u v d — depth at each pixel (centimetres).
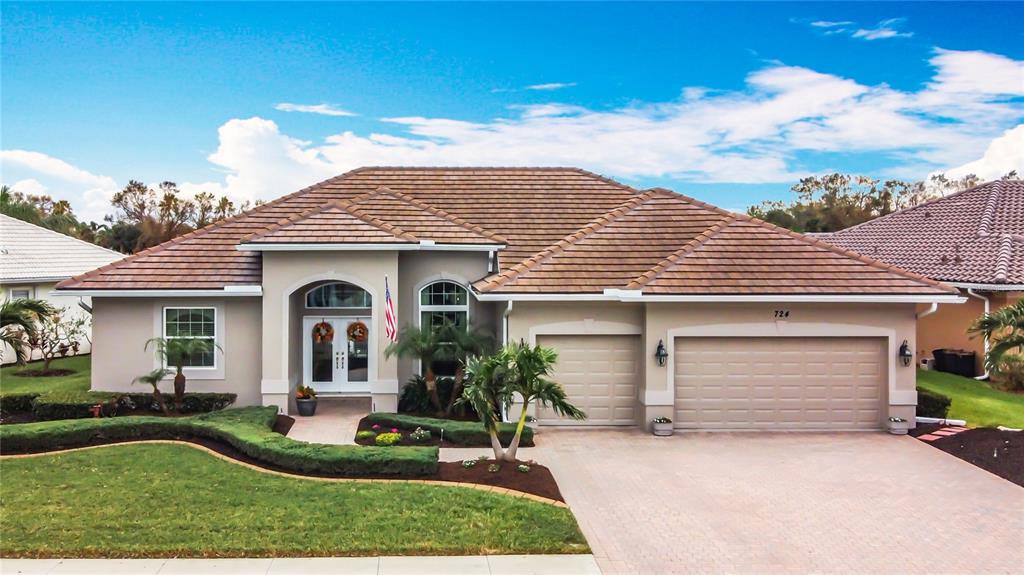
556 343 1838
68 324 2759
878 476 1427
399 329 2027
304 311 2119
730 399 1808
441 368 2067
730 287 1755
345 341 2139
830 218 6309
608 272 1861
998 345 1666
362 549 1002
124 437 1572
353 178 2425
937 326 2525
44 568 938
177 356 1842
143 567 948
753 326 1789
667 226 2053
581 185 2442
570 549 1027
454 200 2338
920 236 2944
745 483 1380
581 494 1307
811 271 1816
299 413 1925
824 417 1814
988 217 2794
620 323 1823
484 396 1398
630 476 1420
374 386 1922
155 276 1947
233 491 1223
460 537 1047
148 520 1088
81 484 1255
